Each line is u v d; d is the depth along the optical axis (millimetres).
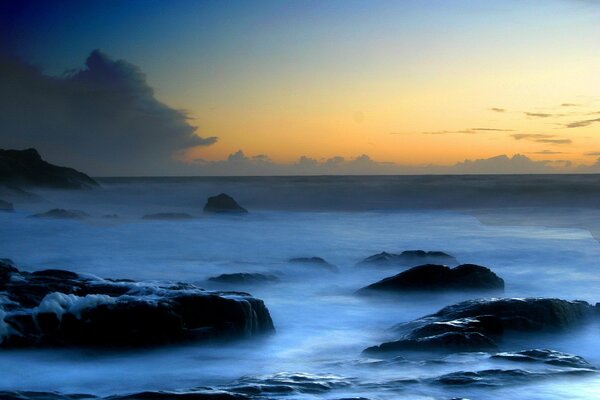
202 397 10156
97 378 12852
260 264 30156
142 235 40938
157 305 14891
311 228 47344
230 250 35344
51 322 14398
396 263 28719
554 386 11023
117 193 89625
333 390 10930
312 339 16406
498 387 10969
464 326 14641
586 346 15016
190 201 83375
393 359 13156
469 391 10812
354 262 31828
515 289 24172
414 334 14758
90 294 15578
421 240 40094
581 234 42312
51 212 48781
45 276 17438
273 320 18500
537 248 35344
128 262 31312
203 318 15203
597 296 22984
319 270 27328
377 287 21734
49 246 36219
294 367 13633
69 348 14109
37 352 13953
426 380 11398
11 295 15547
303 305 20625
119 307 14727
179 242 38219
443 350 13633
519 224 49969
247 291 23125
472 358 12883
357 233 44281
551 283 25422
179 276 27453
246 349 15180
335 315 19172
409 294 21156
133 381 12727
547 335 15344
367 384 11227
